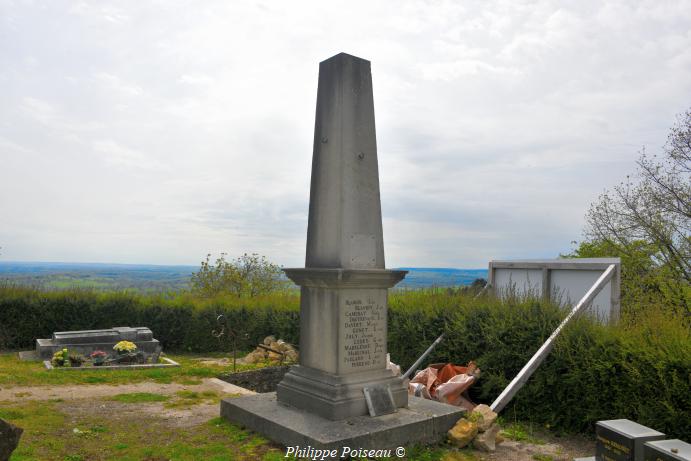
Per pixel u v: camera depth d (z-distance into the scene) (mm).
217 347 16688
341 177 7184
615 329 7656
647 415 6668
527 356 8500
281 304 16125
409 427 6562
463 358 9781
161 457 6105
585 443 7383
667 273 14211
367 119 7555
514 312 9211
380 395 6973
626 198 16094
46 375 11023
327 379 6910
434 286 12734
